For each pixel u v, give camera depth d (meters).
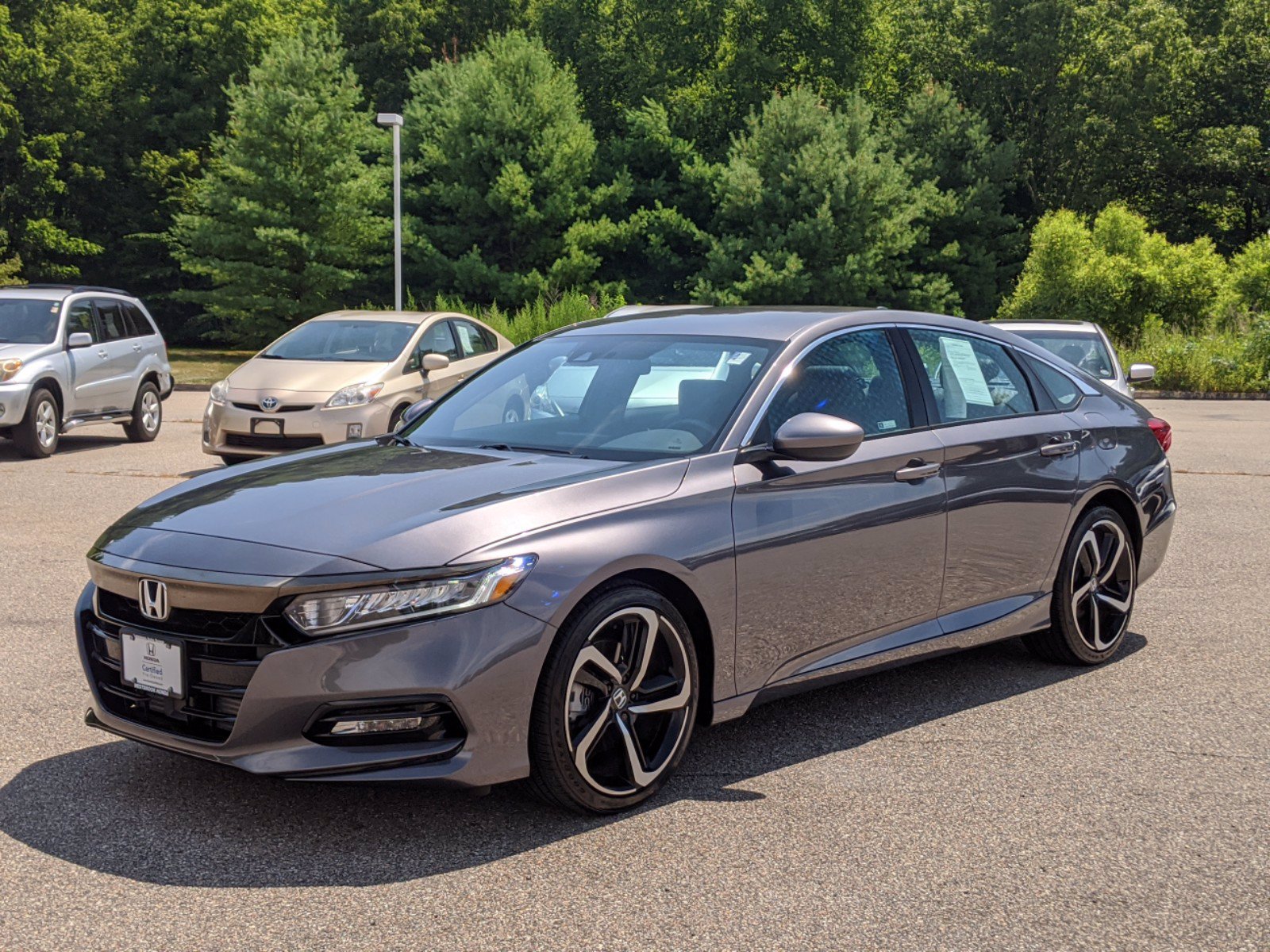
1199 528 9.65
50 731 4.55
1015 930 3.08
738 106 55.06
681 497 3.98
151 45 51.72
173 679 3.58
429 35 55.44
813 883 3.34
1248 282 30.70
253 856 3.48
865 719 4.85
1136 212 56.19
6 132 47.38
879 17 58.44
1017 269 49.47
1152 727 4.76
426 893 3.25
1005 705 5.05
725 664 4.09
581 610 3.68
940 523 4.79
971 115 50.91
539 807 3.87
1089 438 5.59
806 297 44.31
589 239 45.22
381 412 11.58
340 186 40.91
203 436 11.66
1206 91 55.75
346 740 3.44
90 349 14.25
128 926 3.05
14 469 12.28
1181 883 3.37
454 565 3.46
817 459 4.11
